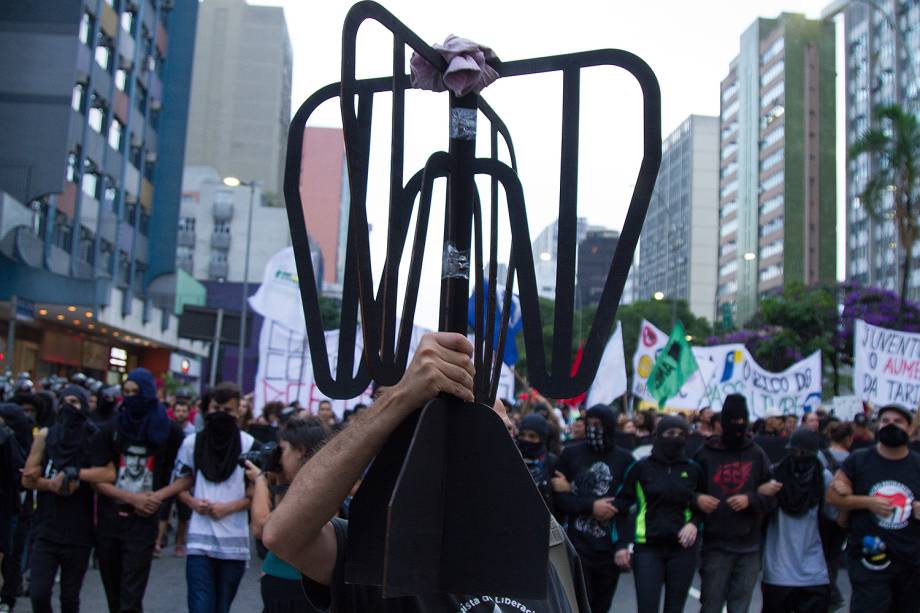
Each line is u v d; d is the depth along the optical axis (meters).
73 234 34.41
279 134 112.06
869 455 6.70
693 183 166.38
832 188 126.06
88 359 38.66
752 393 17.94
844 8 120.00
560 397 1.56
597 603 7.48
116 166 39.06
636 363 17.94
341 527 1.91
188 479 6.70
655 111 1.54
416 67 1.58
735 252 140.50
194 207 80.69
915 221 32.03
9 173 31.67
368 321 1.46
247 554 6.64
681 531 6.96
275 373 14.96
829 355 51.06
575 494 7.52
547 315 39.72
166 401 16.31
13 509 8.32
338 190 116.06
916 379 15.30
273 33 111.31
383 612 1.82
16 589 8.77
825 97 127.44
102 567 6.72
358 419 1.62
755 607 9.66
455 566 1.44
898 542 6.51
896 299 50.28
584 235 161.38
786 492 7.16
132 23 39.66
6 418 9.12
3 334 31.56
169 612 8.56
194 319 21.47
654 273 183.25
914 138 31.91
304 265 1.69
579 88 1.57
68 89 32.41
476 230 1.62
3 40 32.41
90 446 6.67
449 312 1.55
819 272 124.56
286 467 5.79
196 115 109.38
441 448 1.47
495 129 1.76
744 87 139.12
